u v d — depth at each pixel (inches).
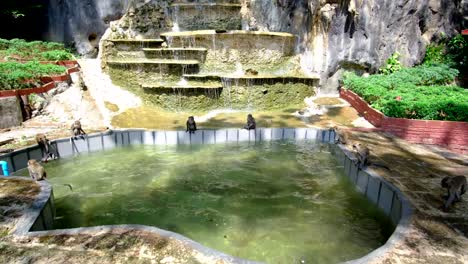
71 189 352.5
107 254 199.6
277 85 670.5
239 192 348.8
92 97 616.7
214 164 427.5
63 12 882.8
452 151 432.8
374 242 260.5
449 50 769.6
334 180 383.9
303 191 353.4
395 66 737.0
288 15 773.3
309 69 753.6
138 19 824.9
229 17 868.6
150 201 328.8
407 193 292.8
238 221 291.1
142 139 499.2
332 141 511.5
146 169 411.2
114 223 287.6
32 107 541.3
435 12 752.3
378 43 725.3
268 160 442.3
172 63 661.9
